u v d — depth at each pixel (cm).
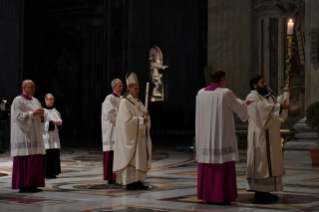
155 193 563
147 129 625
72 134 2975
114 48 2908
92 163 1059
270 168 507
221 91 488
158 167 958
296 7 1256
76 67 3052
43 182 598
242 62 1415
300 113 1273
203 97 495
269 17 1340
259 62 1369
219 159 475
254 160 512
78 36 3052
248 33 1395
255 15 1393
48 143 754
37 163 594
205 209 447
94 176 780
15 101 598
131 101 634
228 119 487
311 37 1108
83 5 2956
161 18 3147
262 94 539
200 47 3531
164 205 472
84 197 532
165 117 3012
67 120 3033
